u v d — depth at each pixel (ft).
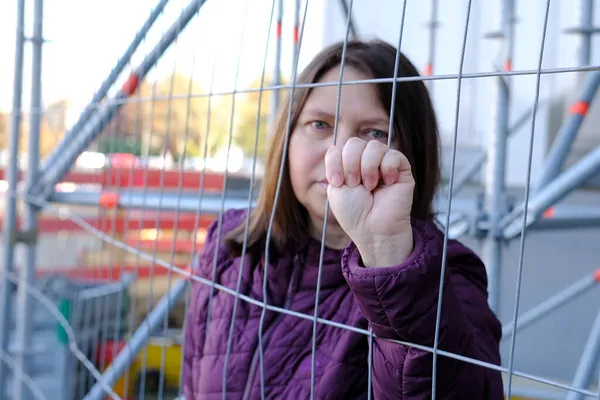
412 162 3.97
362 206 2.79
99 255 9.61
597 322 6.77
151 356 10.46
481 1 10.34
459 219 6.74
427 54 10.94
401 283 2.70
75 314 8.52
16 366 9.01
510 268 13.38
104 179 8.06
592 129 12.08
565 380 12.87
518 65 11.38
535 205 6.11
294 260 4.15
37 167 8.91
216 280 4.64
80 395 8.62
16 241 9.09
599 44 10.07
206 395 4.25
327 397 3.67
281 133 4.16
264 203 4.29
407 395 2.88
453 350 2.79
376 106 3.80
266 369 3.99
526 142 12.07
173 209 7.91
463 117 10.67
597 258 12.62
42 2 8.70
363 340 3.67
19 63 8.93
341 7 9.32
